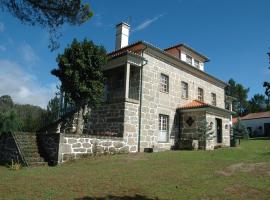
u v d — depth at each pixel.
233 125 35.25
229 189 8.22
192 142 18.84
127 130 16.39
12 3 8.90
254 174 10.12
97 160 13.02
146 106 17.84
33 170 10.88
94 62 15.77
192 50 23.56
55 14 9.49
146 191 7.93
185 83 21.95
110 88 19.33
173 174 10.07
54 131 17.44
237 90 62.06
